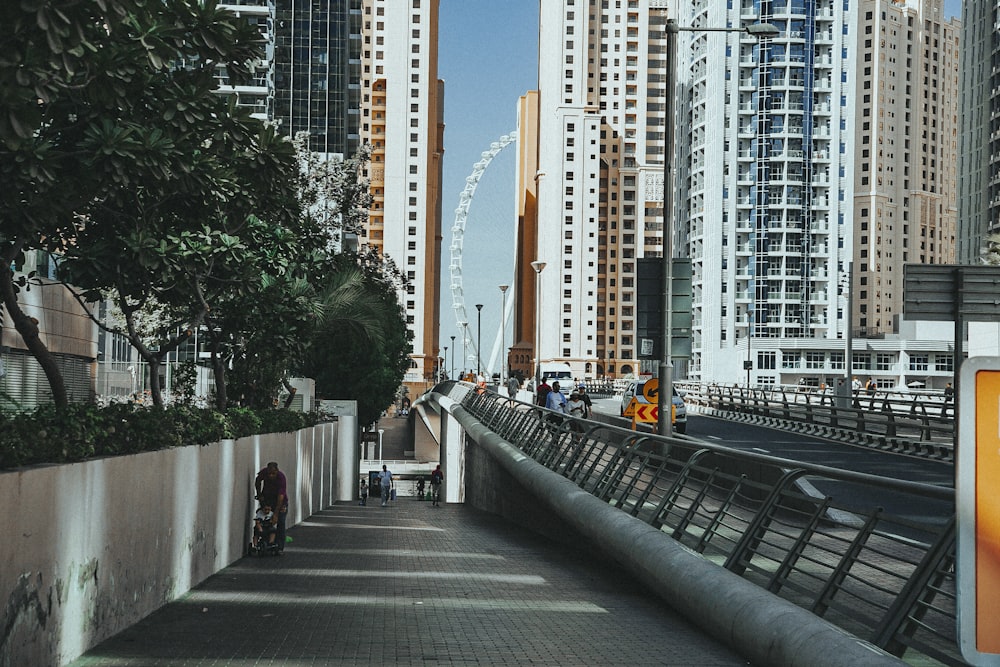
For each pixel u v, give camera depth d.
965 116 132.38
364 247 48.19
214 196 14.19
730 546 13.41
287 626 10.87
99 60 10.17
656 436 16.33
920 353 135.50
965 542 2.77
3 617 7.77
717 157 136.25
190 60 11.97
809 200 136.38
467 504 50.69
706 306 136.62
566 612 11.84
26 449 8.66
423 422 103.06
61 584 9.04
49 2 6.84
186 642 10.04
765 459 10.98
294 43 113.44
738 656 9.15
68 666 9.00
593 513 16.64
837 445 34.56
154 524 12.34
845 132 136.62
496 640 9.91
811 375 134.62
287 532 26.34
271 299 22.56
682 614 11.42
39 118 7.34
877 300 198.38
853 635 7.72
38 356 12.06
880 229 199.12
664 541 12.62
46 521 8.70
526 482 25.23
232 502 18.02
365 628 10.69
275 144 15.54
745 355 135.12
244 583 15.09
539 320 74.38
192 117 11.73
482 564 17.98
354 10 117.50
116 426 11.36
